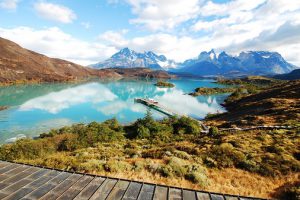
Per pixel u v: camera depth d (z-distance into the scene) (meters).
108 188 14.85
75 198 13.59
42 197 13.54
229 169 27.23
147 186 15.28
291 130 41.66
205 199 13.94
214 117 94.88
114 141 52.84
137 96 171.50
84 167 25.59
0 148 41.91
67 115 95.31
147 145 46.81
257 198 14.19
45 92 161.38
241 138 39.28
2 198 13.24
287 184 22.34
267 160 27.58
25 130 70.12
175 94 193.00
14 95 139.00
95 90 195.00
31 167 17.41
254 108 83.00
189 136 57.72
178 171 25.02
